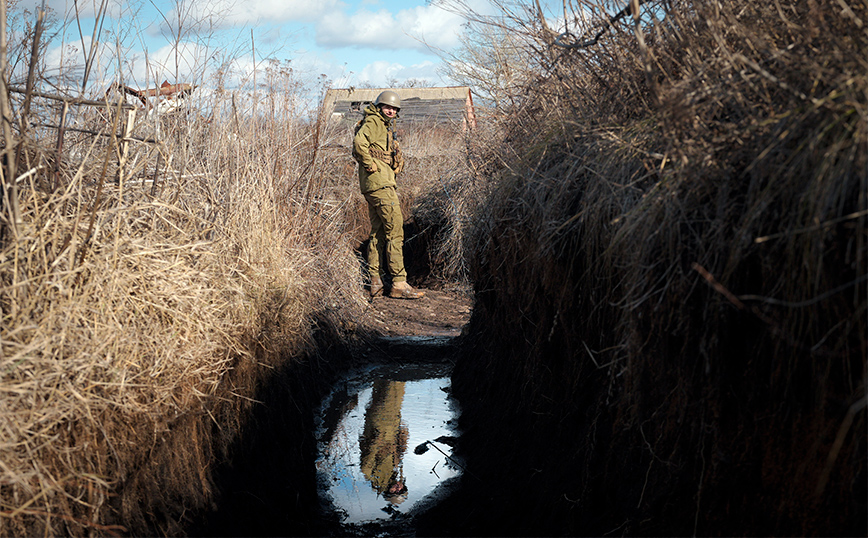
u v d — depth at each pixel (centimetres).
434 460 412
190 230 337
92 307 233
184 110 420
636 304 203
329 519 344
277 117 564
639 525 218
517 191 344
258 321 383
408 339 682
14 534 180
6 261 221
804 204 160
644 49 221
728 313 186
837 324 153
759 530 179
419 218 962
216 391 304
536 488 304
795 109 173
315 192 626
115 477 220
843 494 157
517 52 384
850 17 170
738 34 207
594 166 261
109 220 280
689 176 194
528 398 358
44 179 268
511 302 388
